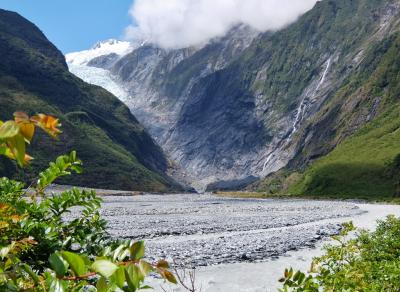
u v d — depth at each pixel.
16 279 1.76
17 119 1.40
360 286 5.10
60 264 1.61
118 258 1.67
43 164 152.00
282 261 26.12
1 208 2.99
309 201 116.44
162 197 139.62
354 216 59.66
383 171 151.50
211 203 97.75
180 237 36.47
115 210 65.56
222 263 25.02
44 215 3.92
